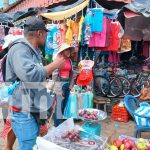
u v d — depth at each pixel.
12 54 2.57
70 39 5.75
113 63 8.27
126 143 2.88
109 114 6.69
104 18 5.86
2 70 2.90
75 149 2.53
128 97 4.85
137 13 4.42
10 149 3.88
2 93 3.02
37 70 2.47
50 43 6.02
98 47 6.24
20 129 2.80
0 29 8.70
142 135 5.25
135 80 8.20
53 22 6.74
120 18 4.75
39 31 2.69
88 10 5.77
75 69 6.08
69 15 5.89
